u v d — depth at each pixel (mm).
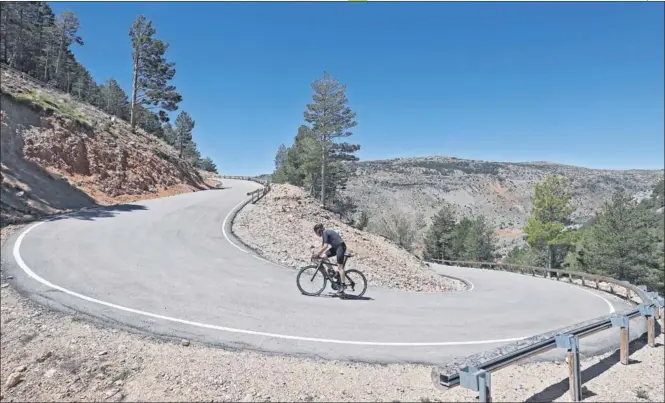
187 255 12789
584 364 6430
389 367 5727
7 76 30328
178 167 36750
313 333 6918
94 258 11258
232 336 6578
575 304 12531
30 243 12133
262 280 10633
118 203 22656
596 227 45000
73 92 68062
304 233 18953
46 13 65812
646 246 41688
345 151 55156
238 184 49781
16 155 20047
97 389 5070
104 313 7312
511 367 6062
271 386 5031
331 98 52781
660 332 8109
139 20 44188
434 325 7918
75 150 23938
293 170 62594
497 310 10031
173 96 45438
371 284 12758
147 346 6070
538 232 41625
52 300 7805
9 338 6262
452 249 62406
